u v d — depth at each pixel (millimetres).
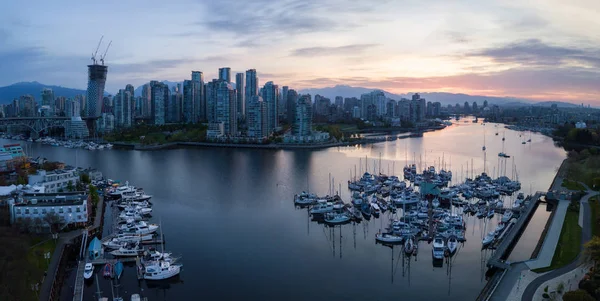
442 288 156375
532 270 153875
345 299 148250
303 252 189625
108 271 164875
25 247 157125
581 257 153625
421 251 190625
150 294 151875
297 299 148125
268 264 176875
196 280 162250
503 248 181375
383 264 177250
